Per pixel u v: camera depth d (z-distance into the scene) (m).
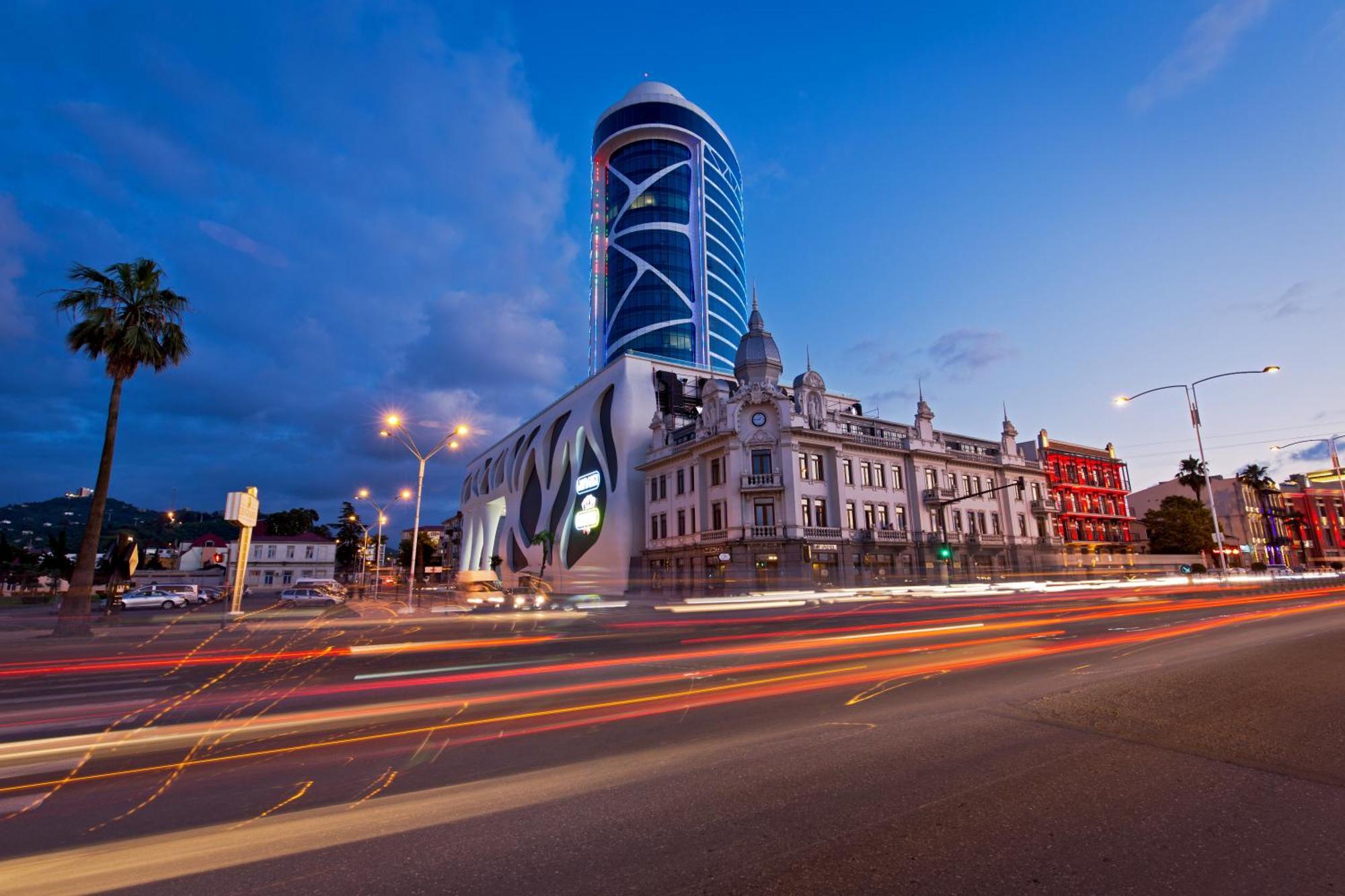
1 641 18.09
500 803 4.54
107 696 8.67
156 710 7.63
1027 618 19.09
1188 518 63.41
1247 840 3.79
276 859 3.68
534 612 30.02
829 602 34.53
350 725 6.81
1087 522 66.50
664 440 56.84
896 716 6.89
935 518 52.31
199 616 28.45
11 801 4.64
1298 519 83.31
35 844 3.91
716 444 47.50
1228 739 5.86
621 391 61.97
